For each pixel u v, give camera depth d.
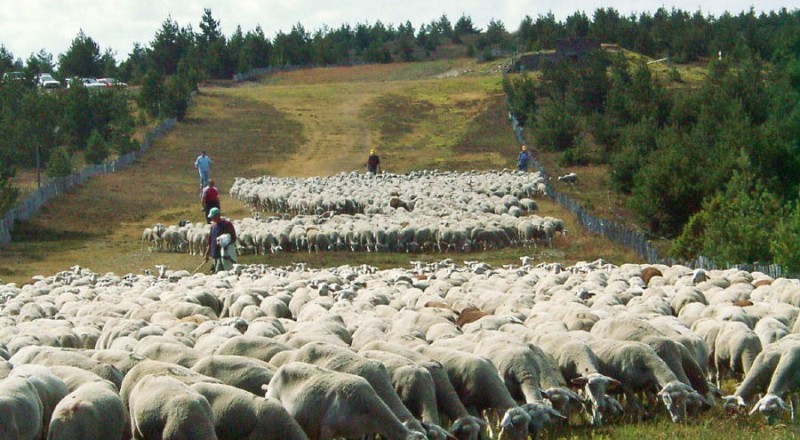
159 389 13.31
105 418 12.94
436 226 44.94
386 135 94.69
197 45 147.38
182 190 67.69
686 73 111.69
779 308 22.38
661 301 24.48
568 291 26.20
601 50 102.19
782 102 64.31
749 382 17.11
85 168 68.75
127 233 51.94
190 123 98.81
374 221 47.12
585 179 67.25
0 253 45.94
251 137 93.00
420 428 14.58
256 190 61.16
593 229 48.53
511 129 93.88
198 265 43.50
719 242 40.34
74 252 46.88
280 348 16.50
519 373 16.44
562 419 16.28
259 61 153.38
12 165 73.44
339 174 72.19
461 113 103.88
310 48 160.88
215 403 13.69
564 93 92.69
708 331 20.02
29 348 16.02
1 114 82.81
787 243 36.66
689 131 67.38
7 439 12.34
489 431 16.16
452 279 31.58
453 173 70.69
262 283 31.23
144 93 101.62
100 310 25.19
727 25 127.88
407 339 18.39
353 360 15.36
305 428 14.42
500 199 55.09
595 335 19.03
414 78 143.00
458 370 16.27
